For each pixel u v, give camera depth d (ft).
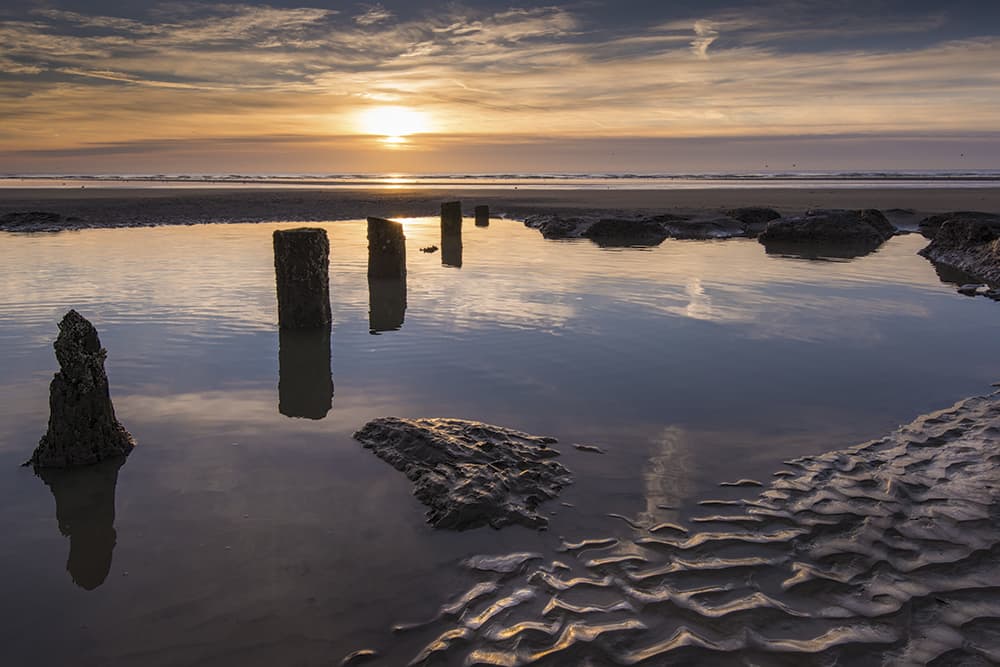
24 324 27.84
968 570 11.32
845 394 20.21
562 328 28.04
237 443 16.62
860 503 13.65
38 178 270.05
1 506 13.51
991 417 18.12
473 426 16.81
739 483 14.60
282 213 88.28
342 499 13.88
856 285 38.73
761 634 9.80
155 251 50.90
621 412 18.70
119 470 15.15
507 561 11.72
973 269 43.21
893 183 208.85
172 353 24.16
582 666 9.17
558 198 121.60
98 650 9.46
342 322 29.01
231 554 11.87
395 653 9.48
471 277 40.57
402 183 218.18
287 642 9.67
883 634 9.78
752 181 241.96
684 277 41.14
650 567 11.54
